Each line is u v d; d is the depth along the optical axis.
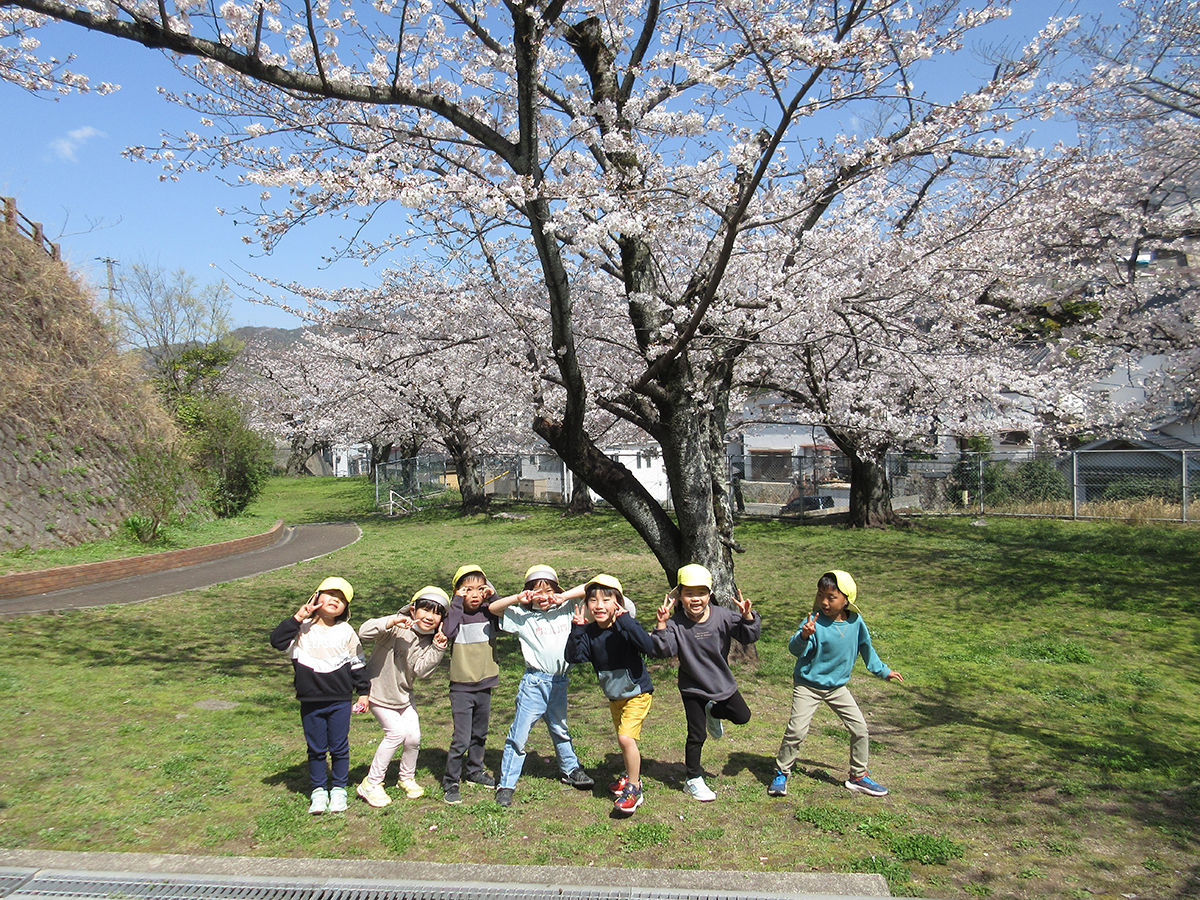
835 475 28.23
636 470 28.22
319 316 12.34
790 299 7.76
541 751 5.49
